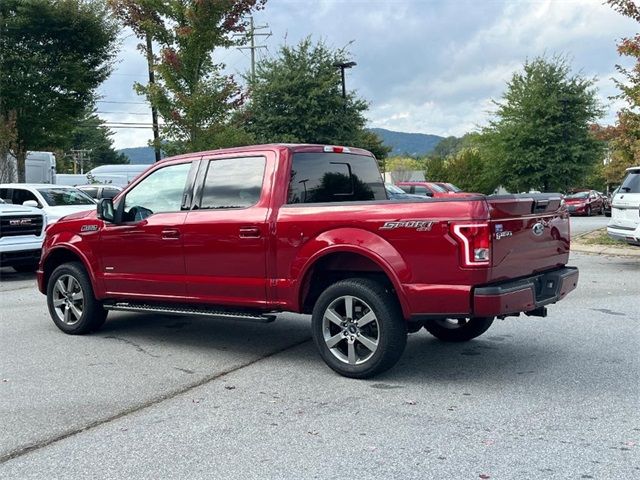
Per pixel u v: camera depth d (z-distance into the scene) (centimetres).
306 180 643
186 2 1966
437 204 529
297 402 518
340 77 3180
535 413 481
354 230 565
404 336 560
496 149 3828
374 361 561
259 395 538
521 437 436
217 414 493
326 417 482
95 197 1981
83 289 763
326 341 589
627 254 1491
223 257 641
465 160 4462
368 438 439
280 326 820
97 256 746
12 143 2170
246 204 637
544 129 3644
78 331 774
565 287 612
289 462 403
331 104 3134
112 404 520
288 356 667
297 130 3070
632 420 464
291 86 3089
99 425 474
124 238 717
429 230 527
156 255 692
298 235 594
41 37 2223
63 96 2311
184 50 1986
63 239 777
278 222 605
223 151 668
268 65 3200
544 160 3675
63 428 468
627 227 1266
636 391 528
